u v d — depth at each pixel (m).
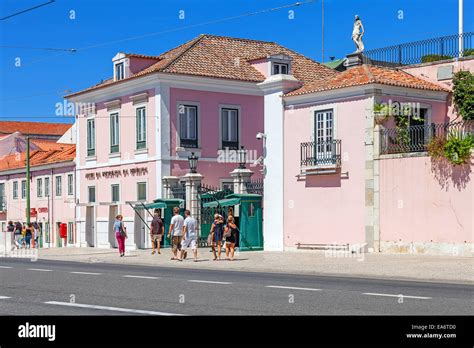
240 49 42.56
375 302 12.87
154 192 37.88
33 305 13.02
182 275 20.02
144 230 38.72
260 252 30.81
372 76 28.81
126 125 40.28
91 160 43.72
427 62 30.94
